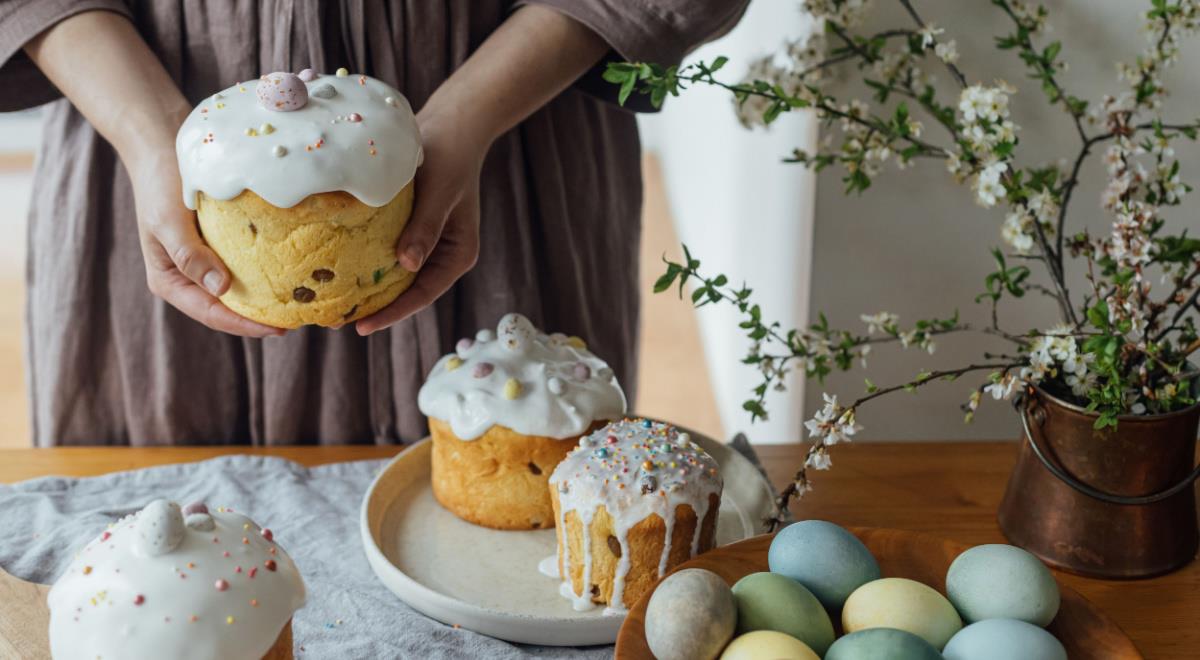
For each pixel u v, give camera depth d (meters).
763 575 0.89
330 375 1.17
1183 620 0.99
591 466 1.00
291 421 1.19
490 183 1.14
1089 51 1.18
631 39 1.05
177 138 0.91
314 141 0.88
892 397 1.27
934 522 1.09
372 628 0.95
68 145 1.14
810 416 1.28
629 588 0.99
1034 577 0.88
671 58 1.07
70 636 0.81
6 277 3.00
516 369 1.08
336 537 1.06
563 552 1.01
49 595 0.83
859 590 0.89
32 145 3.97
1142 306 0.98
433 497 1.12
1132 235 0.97
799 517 1.10
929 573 0.93
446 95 1.02
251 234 0.89
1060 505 1.02
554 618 0.95
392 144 0.90
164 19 1.09
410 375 1.17
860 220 1.22
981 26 1.17
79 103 1.03
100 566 0.82
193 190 0.90
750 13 1.70
